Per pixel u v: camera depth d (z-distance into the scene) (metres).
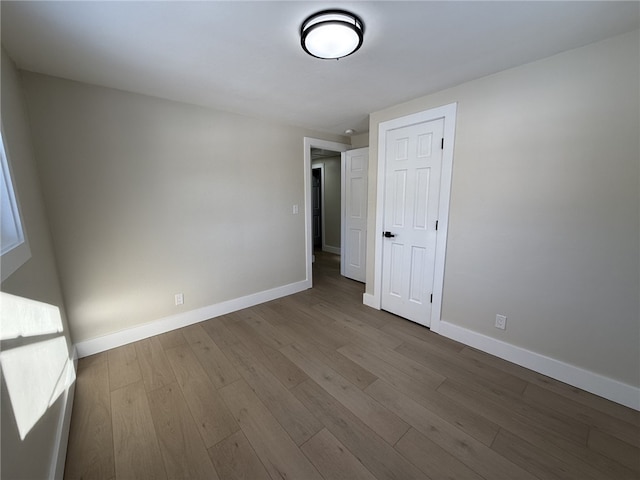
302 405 1.67
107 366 2.06
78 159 2.02
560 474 1.25
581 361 1.78
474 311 2.26
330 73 1.91
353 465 1.30
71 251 2.05
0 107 1.28
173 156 2.46
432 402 1.69
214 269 2.84
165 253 2.51
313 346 2.33
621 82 1.51
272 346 2.33
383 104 2.56
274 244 3.32
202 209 2.69
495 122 1.98
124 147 2.21
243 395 1.76
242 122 2.87
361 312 3.01
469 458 1.33
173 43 1.51
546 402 1.68
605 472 1.26
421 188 2.52
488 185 2.06
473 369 2.00
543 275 1.88
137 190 2.30
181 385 1.85
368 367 2.04
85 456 1.35
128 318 2.37
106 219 2.18
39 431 1.12
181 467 1.30
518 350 2.04
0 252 1.05
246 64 1.76
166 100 2.37
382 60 1.73
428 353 2.21
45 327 1.42
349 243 4.23
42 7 1.19
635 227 1.54
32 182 1.69
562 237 1.78
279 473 1.27
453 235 2.32
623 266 1.59
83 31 1.38
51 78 1.88
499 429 1.49
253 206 3.06
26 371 1.09
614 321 1.64
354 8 1.25
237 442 1.43
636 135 1.50
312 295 3.54
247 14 1.27
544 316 1.90
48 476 1.14
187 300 2.69
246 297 3.13
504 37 1.50
